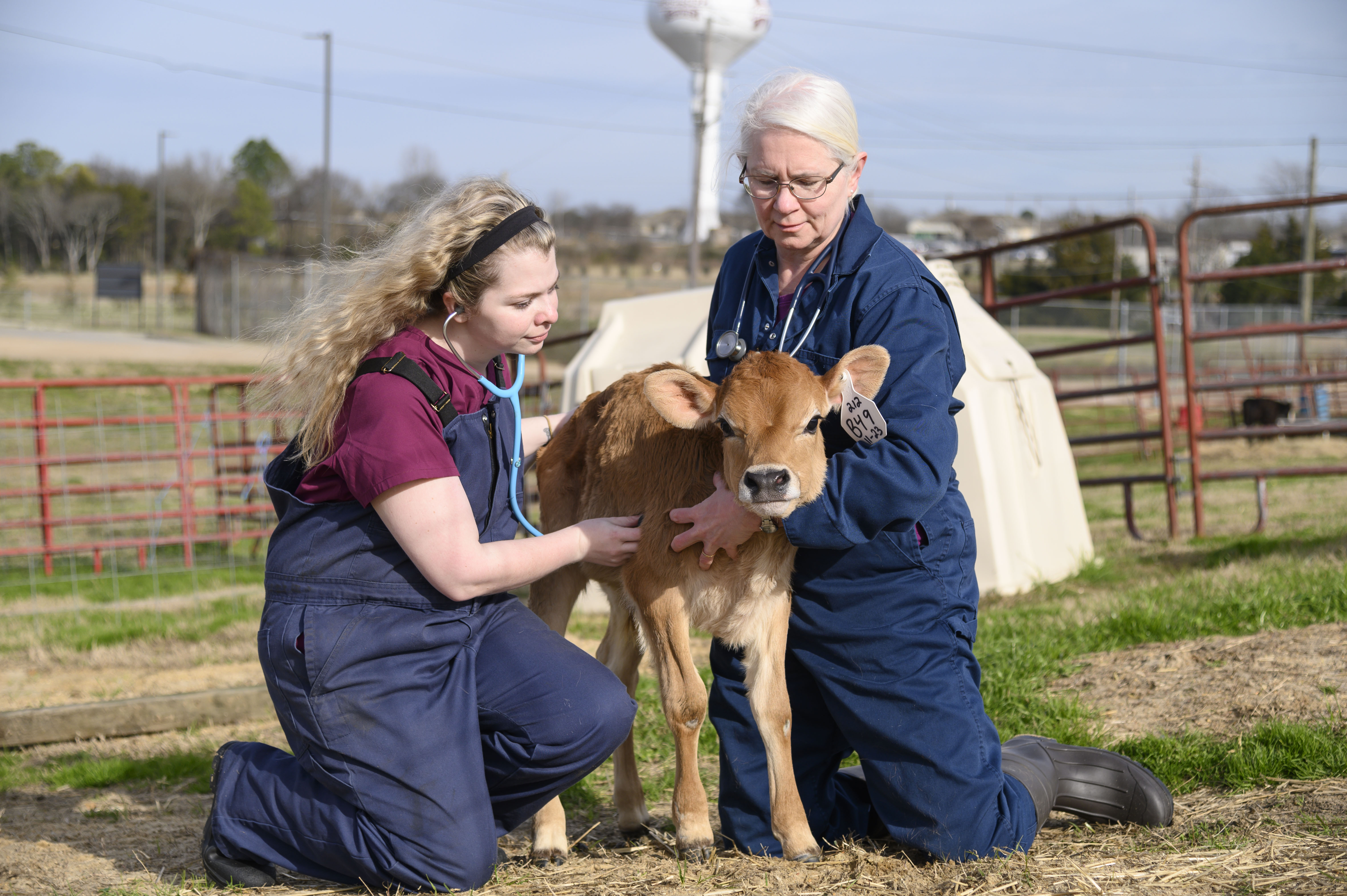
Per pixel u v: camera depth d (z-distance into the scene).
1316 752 3.62
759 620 3.26
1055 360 35.59
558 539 3.17
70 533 13.08
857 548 3.09
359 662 2.95
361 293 3.04
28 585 10.96
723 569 3.24
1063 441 8.88
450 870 2.98
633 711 3.12
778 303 3.41
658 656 3.31
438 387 3.04
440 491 2.94
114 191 80.44
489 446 3.17
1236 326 38.50
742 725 3.42
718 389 3.26
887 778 3.12
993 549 7.86
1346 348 32.62
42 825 4.20
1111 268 46.66
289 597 3.04
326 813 3.02
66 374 28.19
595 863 3.36
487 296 3.04
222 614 8.98
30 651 7.85
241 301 46.59
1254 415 19.41
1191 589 6.54
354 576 3.00
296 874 3.16
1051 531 8.43
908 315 3.13
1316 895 2.61
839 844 3.34
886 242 3.27
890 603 3.09
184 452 11.30
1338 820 3.12
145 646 7.94
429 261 2.98
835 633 3.13
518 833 3.93
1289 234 47.94
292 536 3.06
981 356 8.09
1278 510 11.82
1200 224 59.91
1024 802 3.13
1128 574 8.41
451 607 3.08
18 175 82.75
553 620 3.81
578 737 3.03
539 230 3.07
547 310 3.14
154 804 4.47
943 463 2.99
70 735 5.52
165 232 81.19
